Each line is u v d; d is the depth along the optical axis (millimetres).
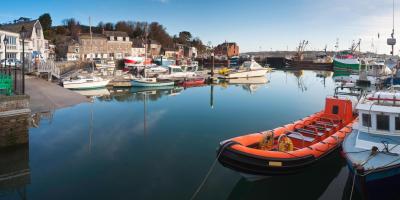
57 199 9352
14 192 9766
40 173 11250
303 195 10094
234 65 83938
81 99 26281
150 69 48125
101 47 76312
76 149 13930
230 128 18141
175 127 18297
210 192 10039
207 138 16016
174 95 32688
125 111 23109
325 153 10602
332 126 12953
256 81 49250
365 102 10336
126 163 12383
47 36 80062
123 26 106312
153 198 9531
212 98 30469
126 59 62406
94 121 19359
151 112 22875
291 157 9539
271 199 9984
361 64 59594
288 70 80062
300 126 13172
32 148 13875
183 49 110438
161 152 13742
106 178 10922
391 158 8234
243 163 9375
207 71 58406
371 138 9508
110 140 15422
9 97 12742
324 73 67625
